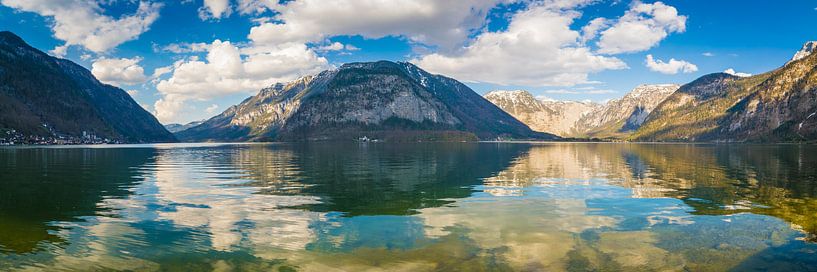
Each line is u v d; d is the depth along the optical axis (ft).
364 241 73.56
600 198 119.55
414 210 102.06
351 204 110.63
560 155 399.24
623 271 58.44
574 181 163.84
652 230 80.38
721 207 103.86
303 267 60.80
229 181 164.35
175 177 179.93
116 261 63.41
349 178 176.14
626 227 83.10
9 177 181.16
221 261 63.52
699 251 66.90
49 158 335.47
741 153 431.84
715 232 78.38
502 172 206.69
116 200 116.47
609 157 358.02
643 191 133.39
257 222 88.38
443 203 112.16
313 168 231.91
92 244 71.77
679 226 83.41
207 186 148.15
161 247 70.18
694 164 259.60
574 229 81.76
